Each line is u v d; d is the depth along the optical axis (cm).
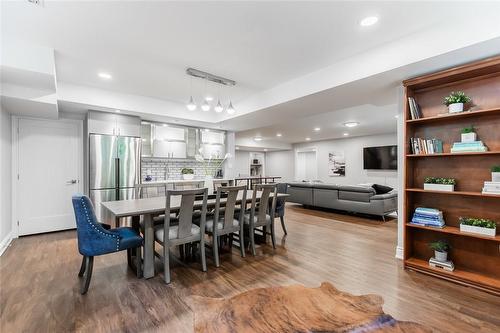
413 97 279
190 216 258
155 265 282
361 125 711
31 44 250
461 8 198
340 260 296
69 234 413
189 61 298
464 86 248
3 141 341
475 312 188
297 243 363
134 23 219
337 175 1034
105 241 227
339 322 122
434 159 268
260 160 1355
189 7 197
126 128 462
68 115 444
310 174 1159
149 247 250
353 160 981
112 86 389
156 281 242
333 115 575
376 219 525
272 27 227
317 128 762
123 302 204
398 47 247
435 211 255
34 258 302
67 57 285
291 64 308
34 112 372
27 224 404
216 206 283
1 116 329
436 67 247
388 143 877
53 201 428
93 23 218
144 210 237
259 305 138
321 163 1095
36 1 187
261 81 367
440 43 220
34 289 226
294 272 262
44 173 420
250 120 519
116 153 445
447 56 223
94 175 423
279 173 1289
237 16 210
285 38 246
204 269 265
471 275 233
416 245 282
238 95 438
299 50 271
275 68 319
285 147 1182
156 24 221
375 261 292
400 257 298
